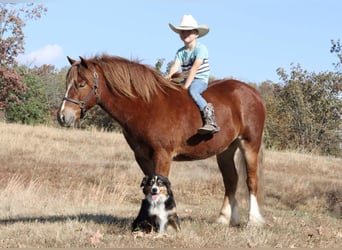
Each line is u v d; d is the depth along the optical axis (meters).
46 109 40.62
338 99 33.88
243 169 8.95
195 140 7.85
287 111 34.47
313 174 20.38
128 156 21.45
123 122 7.67
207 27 8.29
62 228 7.81
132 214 10.07
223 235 7.71
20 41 33.12
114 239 7.10
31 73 41.31
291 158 23.00
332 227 9.86
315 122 33.91
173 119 7.62
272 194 15.69
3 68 32.72
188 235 7.32
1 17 32.38
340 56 26.48
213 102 8.18
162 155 7.57
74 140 24.83
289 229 8.73
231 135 8.33
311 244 7.72
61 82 51.53
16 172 16.66
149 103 7.57
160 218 7.10
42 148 21.50
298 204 14.58
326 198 15.17
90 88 7.54
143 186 7.19
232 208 9.03
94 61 7.68
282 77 35.41
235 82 8.87
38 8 33.56
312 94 34.25
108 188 15.32
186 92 8.00
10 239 7.13
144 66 7.75
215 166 19.42
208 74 8.30
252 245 7.16
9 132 24.84
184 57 8.40
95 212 10.27
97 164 18.92
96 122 36.03
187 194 15.25
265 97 39.41
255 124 8.73
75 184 15.70
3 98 34.44
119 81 7.52
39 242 6.96
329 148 33.88
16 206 10.55
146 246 6.73
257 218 8.68
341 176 20.45
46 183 15.37
